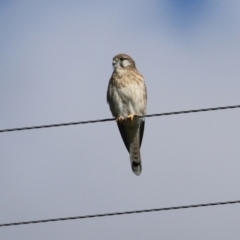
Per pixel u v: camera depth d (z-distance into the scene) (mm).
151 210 9938
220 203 9867
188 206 9914
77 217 9844
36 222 9766
